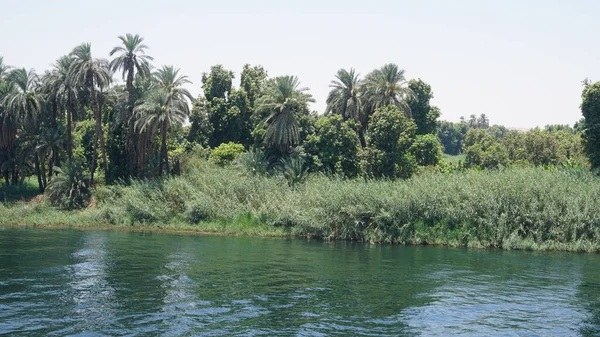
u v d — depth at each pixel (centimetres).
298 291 2114
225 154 6475
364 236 4209
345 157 5809
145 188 5369
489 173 4378
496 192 3966
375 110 6162
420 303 1941
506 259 3164
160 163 5956
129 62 5988
